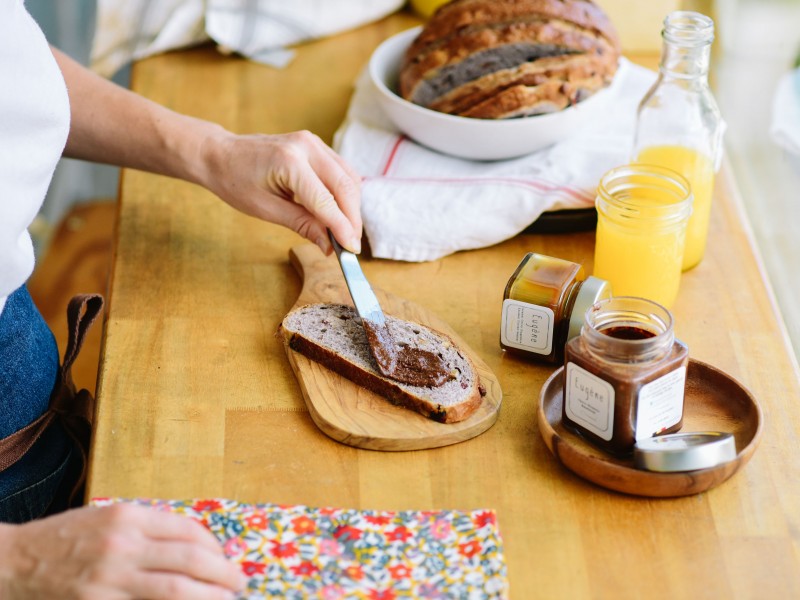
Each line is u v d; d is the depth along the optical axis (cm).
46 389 121
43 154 109
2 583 93
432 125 138
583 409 106
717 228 135
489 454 108
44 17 229
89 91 129
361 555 98
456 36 138
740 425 109
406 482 106
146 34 167
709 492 104
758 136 146
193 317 122
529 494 105
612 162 136
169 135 128
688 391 112
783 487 105
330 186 123
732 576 99
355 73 164
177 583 92
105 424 110
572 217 133
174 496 104
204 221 135
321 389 112
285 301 125
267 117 154
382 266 130
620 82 150
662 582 98
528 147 139
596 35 138
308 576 96
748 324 121
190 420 111
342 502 104
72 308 119
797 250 132
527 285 114
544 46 136
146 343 119
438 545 99
